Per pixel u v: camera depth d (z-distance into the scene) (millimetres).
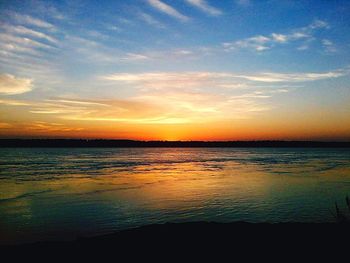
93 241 11875
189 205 22359
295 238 11055
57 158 96938
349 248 8094
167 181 37906
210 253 10164
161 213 19781
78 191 29609
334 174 44562
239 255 9828
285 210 20406
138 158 104188
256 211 20234
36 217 18844
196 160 92562
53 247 11266
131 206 22094
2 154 128625
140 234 12539
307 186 32375
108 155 127125
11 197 26375
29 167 60344
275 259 9195
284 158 99625
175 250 10602
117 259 10023
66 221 17859
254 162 79062
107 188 31609
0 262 10008
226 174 46938
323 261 8125
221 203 23078
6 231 15789
